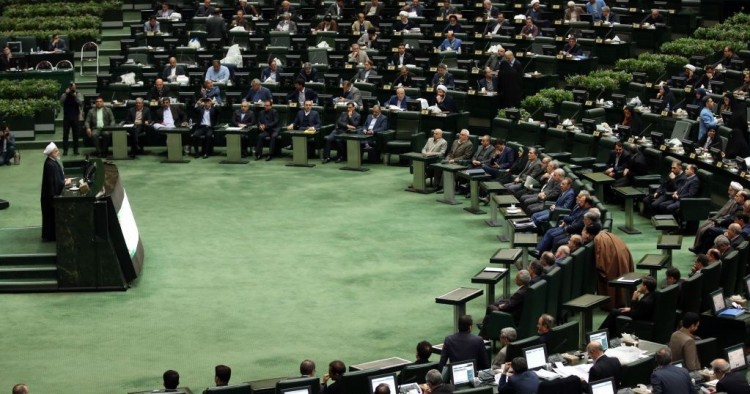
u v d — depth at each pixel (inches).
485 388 1793.8
